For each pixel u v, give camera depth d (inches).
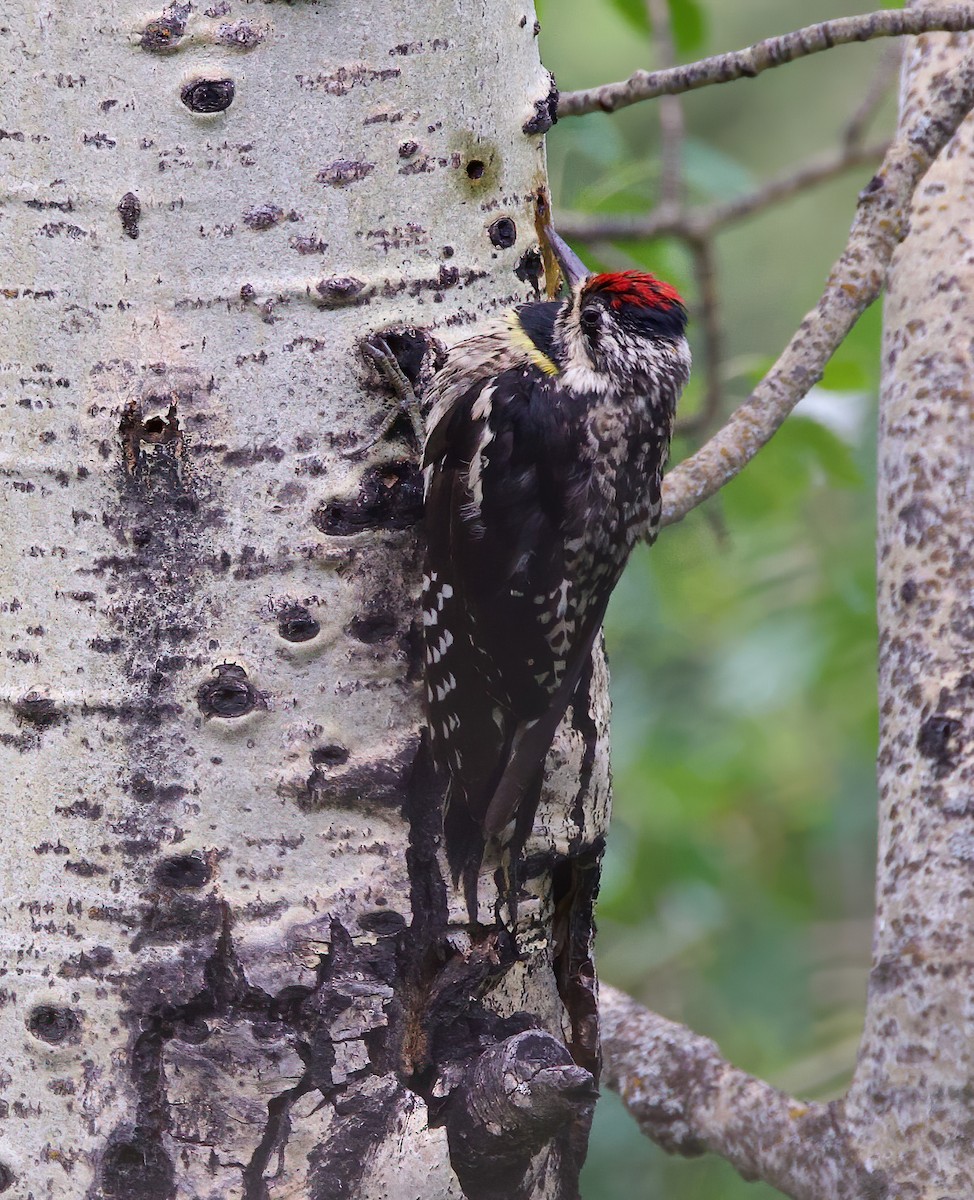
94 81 223.8
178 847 226.2
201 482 228.1
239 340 228.5
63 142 224.1
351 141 232.4
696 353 397.4
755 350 509.4
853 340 404.5
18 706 226.4
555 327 260.1
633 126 609.9
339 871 230.8
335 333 232.5
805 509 468.8
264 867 228.4
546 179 264.1
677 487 283.4
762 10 654.5
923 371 267.3
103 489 226.2
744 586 479.2
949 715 255.8
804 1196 260.4
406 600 237.8
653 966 490.3
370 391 234.4
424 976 236.4
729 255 511.8
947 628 259.4
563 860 258.5
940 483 262.5
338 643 232.8
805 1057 515.5
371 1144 224.2
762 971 489.1
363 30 231.5
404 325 237.6
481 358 249.3
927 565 262.4
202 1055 223.8
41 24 222.8
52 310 225.5
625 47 565.0
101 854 226.2
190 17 224.1
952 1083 245.3
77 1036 225.0
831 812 509.4
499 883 241.9
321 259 231.6
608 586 264.8
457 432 247.9
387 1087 226.7
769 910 502.6
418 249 238.8
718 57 263.6
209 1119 223.1
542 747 246.4
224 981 225.5
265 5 226.5
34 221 224.7
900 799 260.5
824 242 627.2
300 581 231.0
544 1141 221.1
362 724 234.1
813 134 651.5
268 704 229.1
